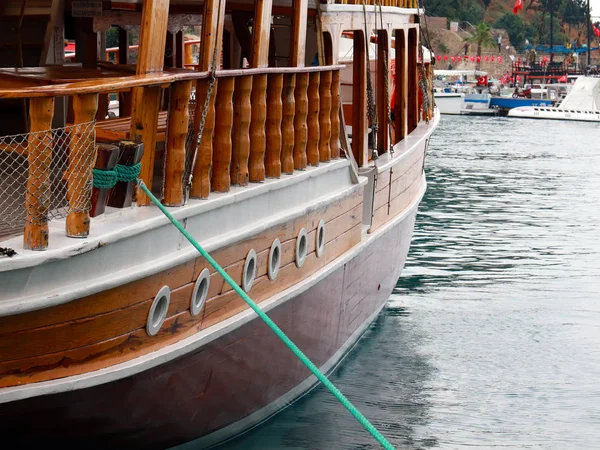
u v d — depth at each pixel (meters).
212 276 7.64
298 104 9.20
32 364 6.13
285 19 12.45
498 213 26.61
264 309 8.49
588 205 28.56
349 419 10.16
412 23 14.67
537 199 29.80
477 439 9.99
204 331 7.62
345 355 12.17
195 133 7.47
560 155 45.88
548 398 11.28
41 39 10.78
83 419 6.69
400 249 14.05
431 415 10.56
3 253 5.80
